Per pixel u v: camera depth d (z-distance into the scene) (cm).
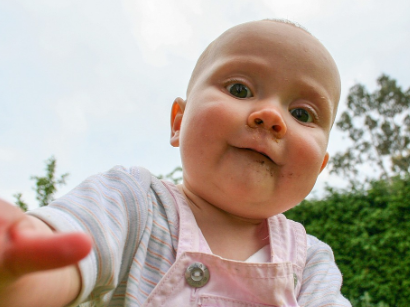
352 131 392
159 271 20
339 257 115
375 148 382
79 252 8
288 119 24
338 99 28
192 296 19
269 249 25
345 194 124
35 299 11
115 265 16
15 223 8
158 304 19
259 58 24
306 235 29
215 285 20
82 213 16
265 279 21
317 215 125
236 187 22
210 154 22
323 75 25
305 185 24
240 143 22
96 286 16
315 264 27
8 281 9
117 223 18
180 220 22
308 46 25
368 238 112
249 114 22
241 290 20
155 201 23
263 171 22
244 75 24
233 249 23
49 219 14
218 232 24
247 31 25
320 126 25
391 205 113
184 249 21
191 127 24
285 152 23
